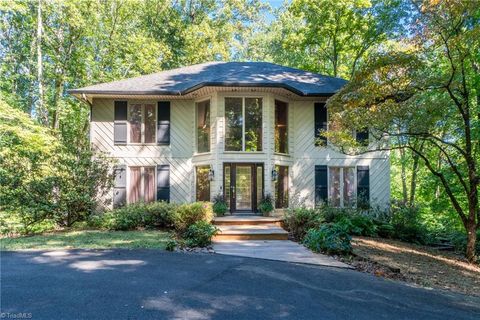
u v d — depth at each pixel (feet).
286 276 19.63
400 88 26.84
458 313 15.17
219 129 41.39
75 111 65.51
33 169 34.83
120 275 19.06
